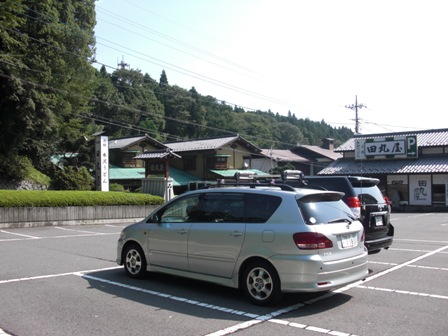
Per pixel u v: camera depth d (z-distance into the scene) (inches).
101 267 323.3
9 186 949.2
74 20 1115.9
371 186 341.7
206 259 241.6
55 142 1163.3
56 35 984.3
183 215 263.1
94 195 762.8
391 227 339.9
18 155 989.2
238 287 228.7
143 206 842.2
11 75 779.4
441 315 207.8
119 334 177.2
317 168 2055.9
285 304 224.8
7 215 642.2
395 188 1333.7
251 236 223.5
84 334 176.9
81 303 223.3
